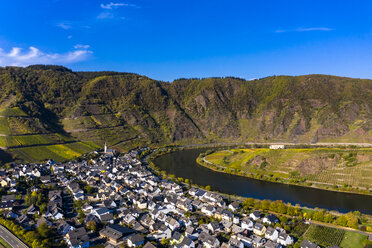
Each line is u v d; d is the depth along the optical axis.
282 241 132.88
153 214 163.00
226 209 167.50
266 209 175.88
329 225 153.50
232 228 146.25
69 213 168.38
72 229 142.62
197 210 177.00
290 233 145.00
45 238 134.62
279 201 177.88
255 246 131.62
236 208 174.50
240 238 136.38
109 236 135.75
